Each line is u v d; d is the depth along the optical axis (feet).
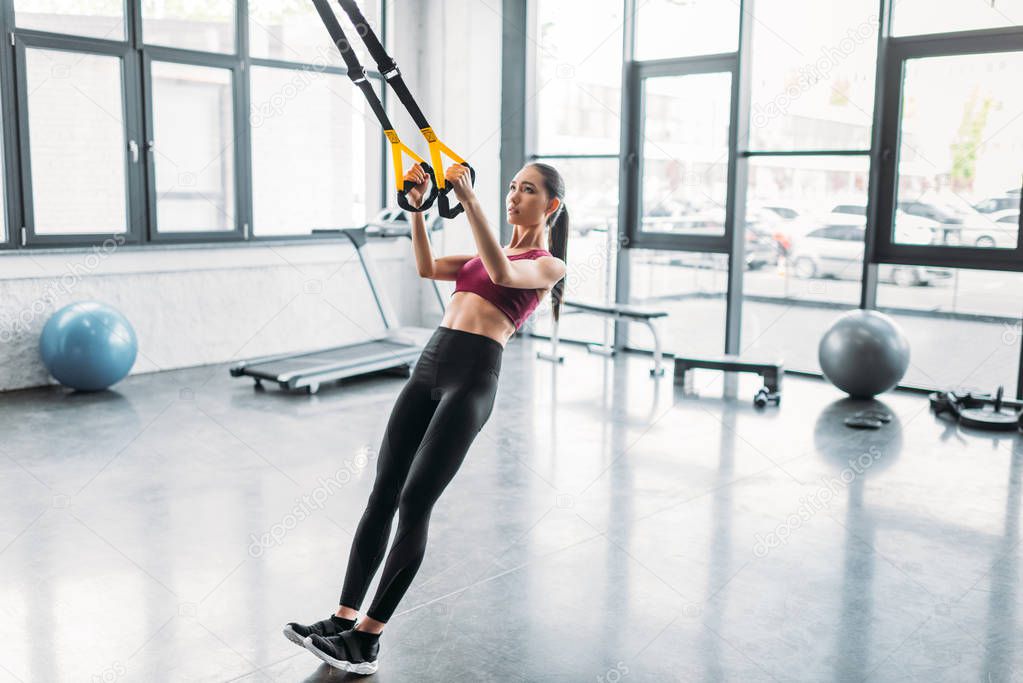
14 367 19.43
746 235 23.40
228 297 22.77
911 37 19.75
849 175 21.35
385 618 8.14
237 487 13.38
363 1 25.59
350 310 25.59
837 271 22.44
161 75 21.26
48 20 19.27
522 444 15.94
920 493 13.52
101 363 18.67
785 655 8.65
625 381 21.42
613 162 25.21
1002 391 17.78
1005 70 18.69
